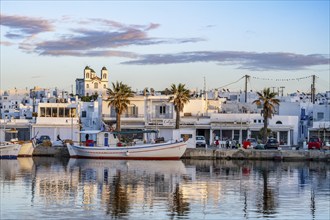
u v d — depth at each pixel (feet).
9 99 629.10
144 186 164.86
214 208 128.47
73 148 296.10
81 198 139.74
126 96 334.65
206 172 213.46
